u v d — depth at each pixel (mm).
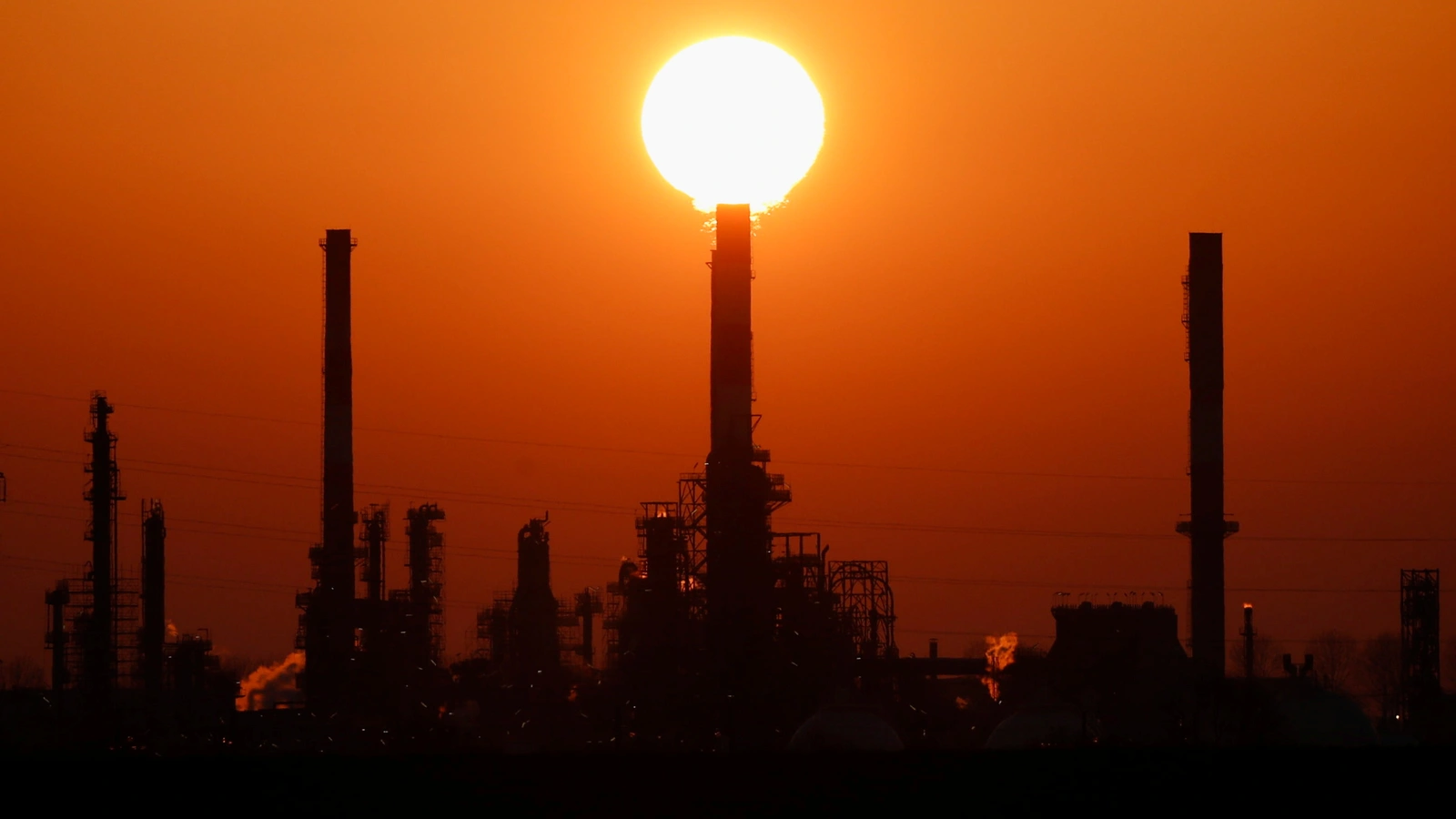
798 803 171625
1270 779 181875
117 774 181125
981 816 165875
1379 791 176375
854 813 167375
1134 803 171375
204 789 174875
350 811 167000
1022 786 179125
